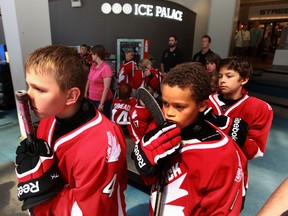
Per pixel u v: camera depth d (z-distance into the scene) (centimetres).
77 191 61
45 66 54
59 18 505
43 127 72
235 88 120
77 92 61
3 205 182
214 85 128
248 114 119
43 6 265
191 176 66
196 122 66
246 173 107
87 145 62
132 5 523
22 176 60
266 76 630
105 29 520
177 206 69
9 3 244
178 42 622
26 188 58
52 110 58
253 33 850
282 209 49
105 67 262
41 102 57
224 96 127
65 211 61
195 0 632
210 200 63
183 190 68
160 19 562
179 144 64
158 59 592
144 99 72
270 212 49
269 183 223
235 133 87
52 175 61
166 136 62
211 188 63
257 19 1116
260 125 116
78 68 60
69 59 58
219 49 552
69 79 57
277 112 456
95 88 271
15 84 278
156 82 313
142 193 200
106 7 506
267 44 1036
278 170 248
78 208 61
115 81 370
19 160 62
